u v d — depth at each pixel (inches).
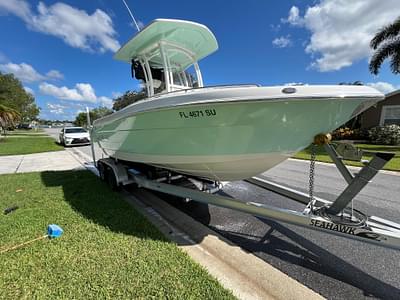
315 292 74.9
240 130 93.4
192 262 85.4
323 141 87.6
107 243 97.4
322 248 102.8
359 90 80.8
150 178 156.3
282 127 88.0
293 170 270.8
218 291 71.4
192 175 141.2
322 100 78.9
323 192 181.6
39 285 72.9
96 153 416.5
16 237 101.7
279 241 108.8
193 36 140.7
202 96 92.9
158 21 120.6
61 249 92.3
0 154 395.2
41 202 148.3
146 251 92.0
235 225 126.0
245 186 195.6
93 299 67.7
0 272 78.5
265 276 80.4
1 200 152.2
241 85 94.7
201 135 102.7
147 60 152.2
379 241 78.1
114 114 158.7
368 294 75.5
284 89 81.3
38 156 382.9
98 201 150.6
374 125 658.2
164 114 110.0
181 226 120.2
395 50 530.9
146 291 71.0
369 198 164.1
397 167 272.7
